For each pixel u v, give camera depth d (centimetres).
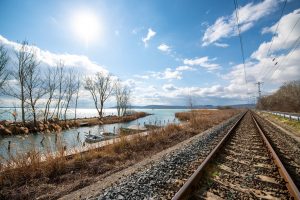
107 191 428
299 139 1127
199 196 371
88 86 4672
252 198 365
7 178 569
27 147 685
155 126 1543
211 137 1146
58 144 750
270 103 6969
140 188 432
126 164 735
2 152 672
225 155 692
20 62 2817
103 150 938
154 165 605
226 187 413
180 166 587
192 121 2056
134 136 1137
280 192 389
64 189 515
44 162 663
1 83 2520
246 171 517
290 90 4897
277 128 1708
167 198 378
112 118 4244
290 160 653
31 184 551
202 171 472
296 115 2062
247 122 2144
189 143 1016
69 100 3781
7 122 737
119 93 5450
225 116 3456
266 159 631
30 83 2864
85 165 709
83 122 3394
